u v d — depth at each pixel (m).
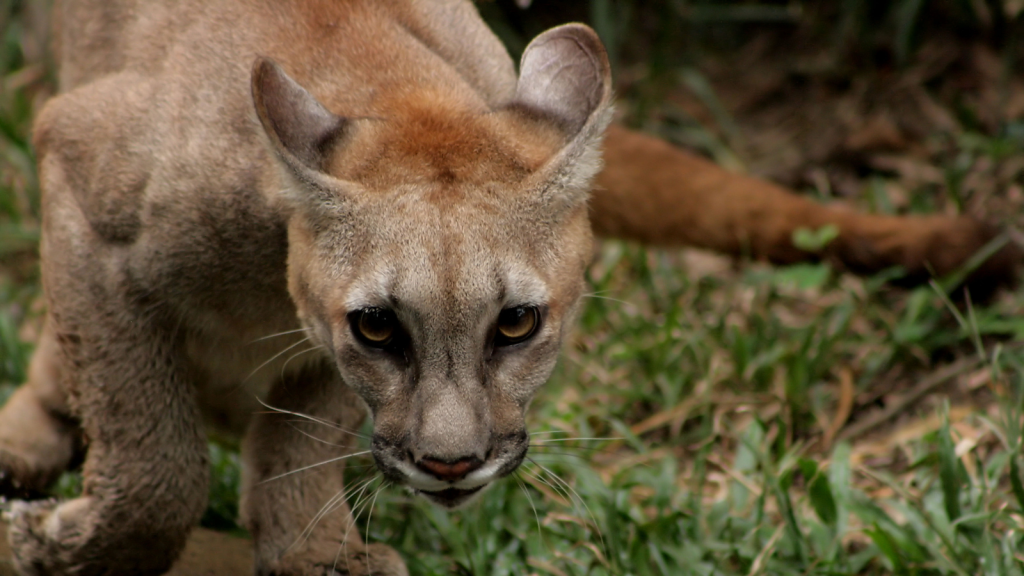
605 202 9.63
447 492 6.03
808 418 9.23
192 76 6.46
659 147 9.66
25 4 13.57
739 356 9.48
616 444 9.14
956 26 13.22
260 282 6.45
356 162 5.83
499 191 5.71
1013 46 12.44
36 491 7.79
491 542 7.73
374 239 5.60
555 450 8.58
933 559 7.37
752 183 9.70
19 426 7.73
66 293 6.63
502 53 7.39
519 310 5.68
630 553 7.50
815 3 13.93
